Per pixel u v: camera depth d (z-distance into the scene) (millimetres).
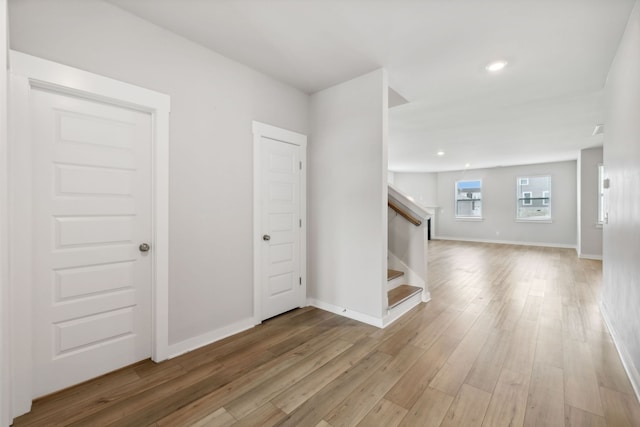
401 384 1844
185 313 2264
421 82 3014
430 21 2051
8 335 1390
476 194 9383
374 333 2600
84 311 1853
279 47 2391
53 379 1741
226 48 2400
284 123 3041
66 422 1519
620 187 2293
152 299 2129
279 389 1797
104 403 1663
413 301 3307
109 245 1944
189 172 2277
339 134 3053
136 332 2076
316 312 3135
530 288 4023
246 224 2695
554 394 1732
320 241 3246
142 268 2092
